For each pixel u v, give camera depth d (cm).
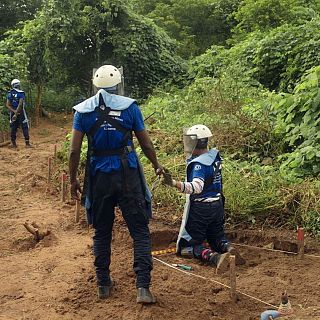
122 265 539
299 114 812
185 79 1925
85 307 457
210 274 525
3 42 1969
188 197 562
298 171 712
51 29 1908
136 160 459
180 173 761
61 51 1955
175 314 441
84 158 862
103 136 446
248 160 830
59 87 2231
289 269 532
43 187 867
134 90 1889
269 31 1731
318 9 2055
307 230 608
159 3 2622
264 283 498
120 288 488
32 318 441
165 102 1271
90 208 465
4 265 557
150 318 432
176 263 553
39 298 477
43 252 590
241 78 1356
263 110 920
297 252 576
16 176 973
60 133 1733
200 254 555
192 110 1130
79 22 1883
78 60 1991
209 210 556
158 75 1948
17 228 669
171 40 2122
